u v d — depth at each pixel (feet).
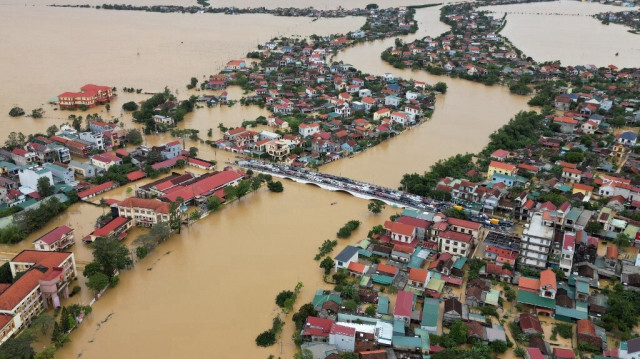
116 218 649.61
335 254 591.37
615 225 631.15
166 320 490.08
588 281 523.29
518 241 586.45
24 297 469.57
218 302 514.68
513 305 504.84
